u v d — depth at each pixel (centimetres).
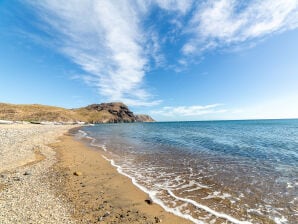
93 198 871
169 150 2192
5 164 1316
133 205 811
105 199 864
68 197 864
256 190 973
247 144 2667
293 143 2759
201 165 1491
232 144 2675
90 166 1449
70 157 1733
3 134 2625
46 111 12675
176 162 1597
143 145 2619
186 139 3369
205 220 693
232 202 840
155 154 1950
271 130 5809
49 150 1972
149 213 743
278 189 980
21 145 2027
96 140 3244
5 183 960
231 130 5978
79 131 5716
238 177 1186
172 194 930
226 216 720
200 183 1086
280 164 1505
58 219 656
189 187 1025
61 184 1027
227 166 1455
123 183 1083
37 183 1005
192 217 714
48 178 1107
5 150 1708
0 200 759
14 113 10419
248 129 6456
